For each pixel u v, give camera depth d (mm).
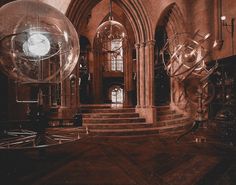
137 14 12133
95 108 12992
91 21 20281
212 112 10625
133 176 3701
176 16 13711
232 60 9797
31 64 3742
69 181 3436
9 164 4051
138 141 6922
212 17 12180
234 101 9570
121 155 5051
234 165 4234
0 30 3643
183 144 6102
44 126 3418
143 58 12227
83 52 20859
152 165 4289
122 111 12375
